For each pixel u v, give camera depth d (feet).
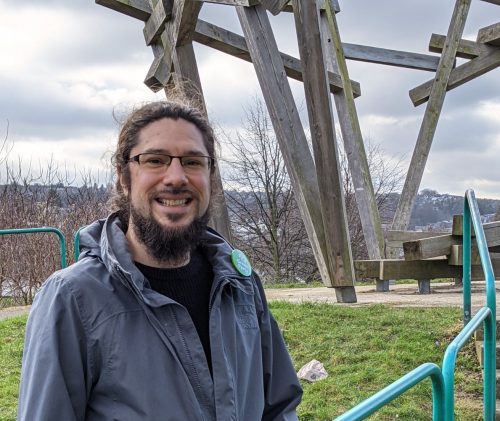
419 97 34.35
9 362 19.44
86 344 5.23
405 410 13.71
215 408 5.42
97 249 5.69
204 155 5.94
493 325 11.29
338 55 31.01
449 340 17.08
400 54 33.86
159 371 5.27
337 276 22.12
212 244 6.25
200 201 5.89
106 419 5.17
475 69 32.68
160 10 23.97
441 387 7.05
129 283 5.41
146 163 5.80
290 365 6.74
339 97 31.17
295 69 29.94
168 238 5.66
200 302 5.90
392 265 24.07
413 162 32.01
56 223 43.83
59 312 5.22
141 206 5.75
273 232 72.79
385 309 20.61
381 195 80.02
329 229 21.94
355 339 17.69
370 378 15.38
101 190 47.70
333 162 21.36
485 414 11.21
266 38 22.07
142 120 5.90
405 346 16.87
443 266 24.62
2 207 44.14
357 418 5.17
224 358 5.62
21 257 42.16
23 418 4.99
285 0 21.48
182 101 6.63
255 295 6.61
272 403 6.56
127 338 5.28
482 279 21.62
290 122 22.04
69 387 5.11
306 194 22.08
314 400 14.52
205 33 26.96
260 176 72.90
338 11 32.73
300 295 26.94
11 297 42.96
